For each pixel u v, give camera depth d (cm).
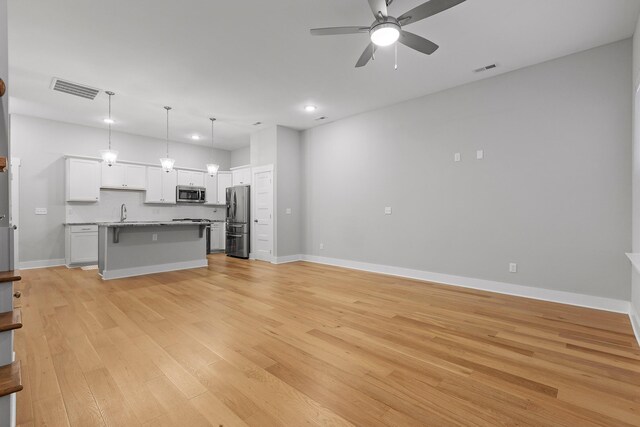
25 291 399
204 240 593
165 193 726
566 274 348
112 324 284
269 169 640
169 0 255
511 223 385
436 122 453
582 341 248
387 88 438
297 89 441
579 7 264
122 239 491
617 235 319
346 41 319
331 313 316
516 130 380
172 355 224
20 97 466
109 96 464
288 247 646
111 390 180
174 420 155
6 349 137
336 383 189
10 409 130
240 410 163
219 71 384
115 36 307
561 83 349
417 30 297
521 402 170
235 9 268
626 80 312
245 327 278
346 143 577
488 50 335
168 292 397
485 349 234
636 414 160
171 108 521
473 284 417
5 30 165
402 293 392
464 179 425
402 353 228
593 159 331
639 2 256
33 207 564
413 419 156
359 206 556
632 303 297
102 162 627
